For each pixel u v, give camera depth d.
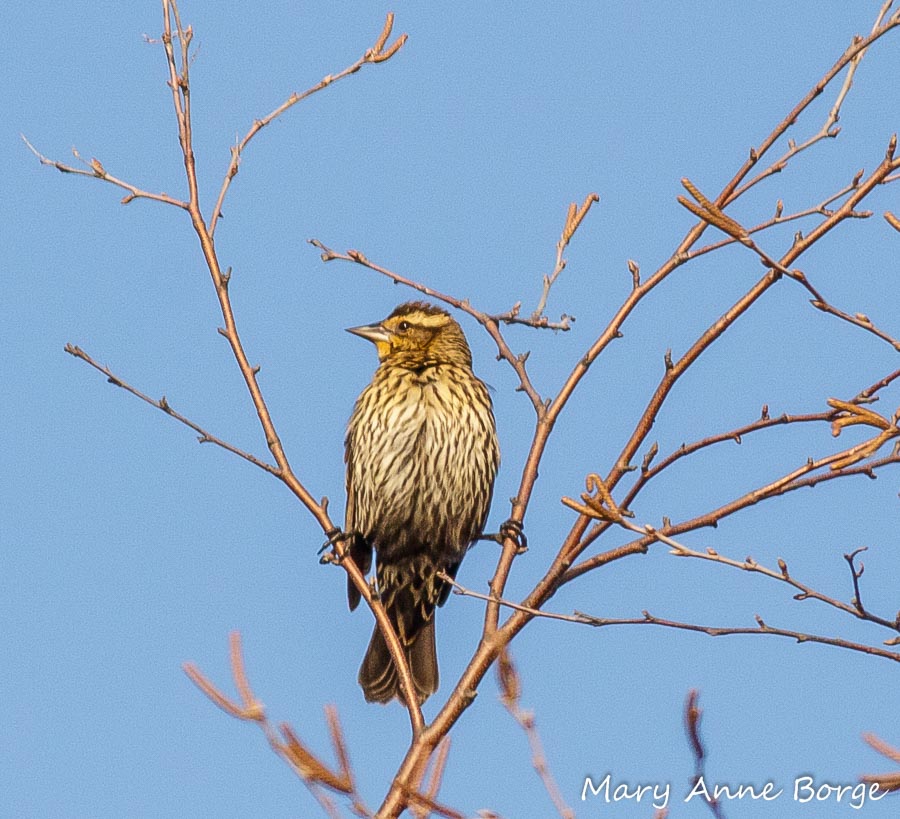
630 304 9.80
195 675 6.55
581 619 8.35
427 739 8.51
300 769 6.41
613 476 9.15
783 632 8.05
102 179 10.14
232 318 10.15
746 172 9.44
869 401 8.28
